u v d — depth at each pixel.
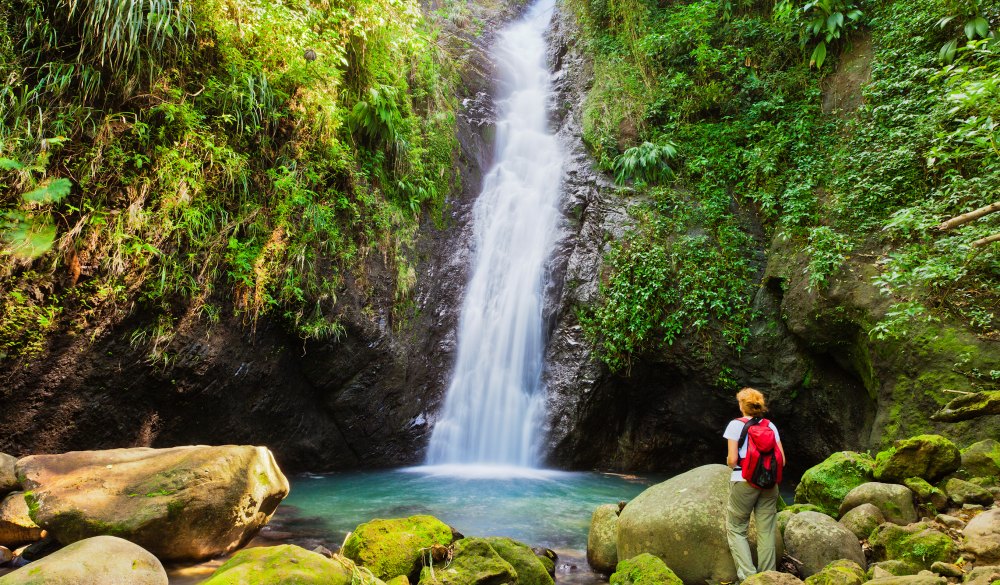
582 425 10.27
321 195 9.11
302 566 3.82
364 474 9.38
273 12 8.52
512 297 11.37
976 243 4.75
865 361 8.06
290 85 8.81
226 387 8.09
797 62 11.50
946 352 6.75
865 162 9.00
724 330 9.73
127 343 7.02
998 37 7.71
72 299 6.52
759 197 10.41
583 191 11.94
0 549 4.68
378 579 4.18
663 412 10.67
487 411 10.70
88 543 3.70
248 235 8.05
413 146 11.44
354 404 9.64
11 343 6.17
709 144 11.56
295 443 9.20
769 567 4.20
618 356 10.20
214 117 7.77
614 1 14.45
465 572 4.31
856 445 8.68
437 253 11.42
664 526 4.64
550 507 7.44
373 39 10.48
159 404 7.52
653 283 10.12
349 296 9.29
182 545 4.70
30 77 6.40
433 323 10.90
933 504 4.95
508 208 12.38
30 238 6.09
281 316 8.45
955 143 7.60
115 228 6.71
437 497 7.80
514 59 16.45
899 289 7.51
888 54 9.59
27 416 6.50
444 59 13.89
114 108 6.89
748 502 4.26
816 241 8.66
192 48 7.72
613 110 12.85
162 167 7.07
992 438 6.00
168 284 7.18
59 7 6.59
